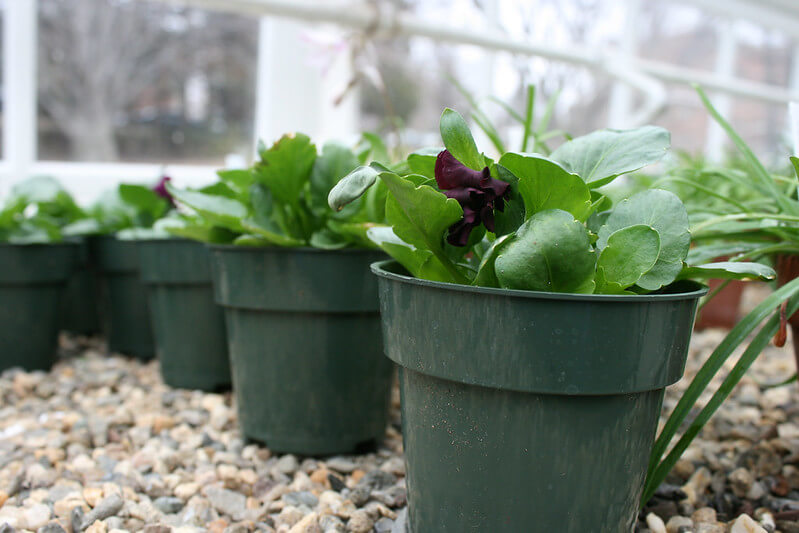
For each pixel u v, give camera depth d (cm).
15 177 132
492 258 55
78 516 65
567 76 176
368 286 73
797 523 65
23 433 81
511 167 56
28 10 128
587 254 53
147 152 153
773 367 102
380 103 175
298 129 153
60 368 102
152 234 94
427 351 56
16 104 130
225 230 79
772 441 75
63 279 100
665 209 57
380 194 72
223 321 92
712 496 69
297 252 72
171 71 152
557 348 53
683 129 246
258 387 76
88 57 144
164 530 64
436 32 129
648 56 222
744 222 74
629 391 54
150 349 105
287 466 74
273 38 148
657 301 54
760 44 255
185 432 81
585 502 55
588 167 60
